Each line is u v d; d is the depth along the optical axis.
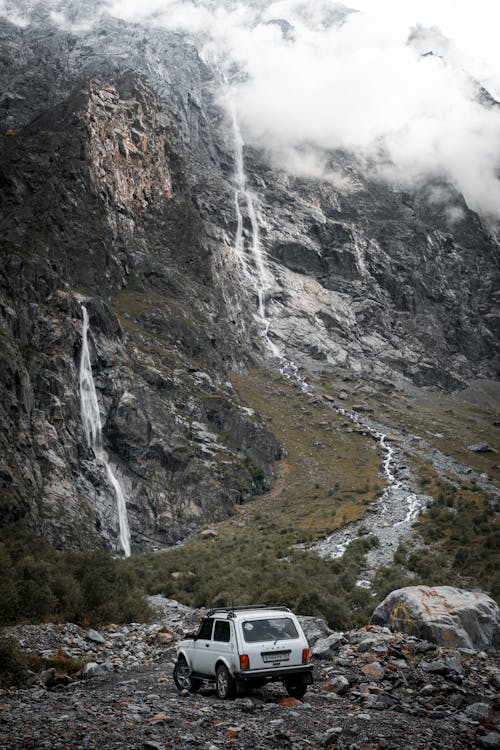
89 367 113.94
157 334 159.62
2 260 109.19
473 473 148.38
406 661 22.91
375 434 168.50
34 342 103.50
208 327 183.88
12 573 36.41
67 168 185.38
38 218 165.38
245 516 110.19
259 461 134.62
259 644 18.70
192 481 112.00
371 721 16.16
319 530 93.88
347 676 21.11
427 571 66.38
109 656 27.59
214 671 19.23
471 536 80.25
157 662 27.02
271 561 67.81
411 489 122.19
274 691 20.11
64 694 19.95
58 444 93.50
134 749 13.27
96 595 36.53
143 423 114.38
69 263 161.12
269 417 165.38
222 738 14.51
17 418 86.81
